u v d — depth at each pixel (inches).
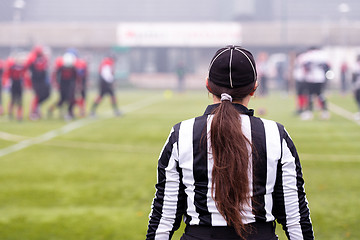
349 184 268.1
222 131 73.3
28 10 2760.8
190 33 1879.9
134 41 1902.1
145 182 275.0
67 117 620.1
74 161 341.7
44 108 814.5
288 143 77.5
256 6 2578.7
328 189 257.1
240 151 72.8
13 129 522.3
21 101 617.6
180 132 77.9
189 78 1886.1
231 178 72.2
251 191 74.7
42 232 190.7
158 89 1787.6
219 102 79.5
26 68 613.6
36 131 506.9
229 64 76.5
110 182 275.6
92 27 2009.1
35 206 227.6
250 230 75.1
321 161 337.1
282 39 1967.3
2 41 2062.0
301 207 77.4
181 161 77.0
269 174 75.2
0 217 210.2
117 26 1958.7
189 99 1106.1
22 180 281.6
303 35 1973.4
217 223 75.1
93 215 213.2
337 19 2736.2
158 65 1967.3
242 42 1951.3
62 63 612.7
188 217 77.8
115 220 205.8
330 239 180.9
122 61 1947.6
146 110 784.9
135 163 333.1
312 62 619.8
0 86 693.3
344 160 340.2
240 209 73.5
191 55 1953.7
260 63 1170.0
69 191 255.3
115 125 563.8
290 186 76.5
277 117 643.5
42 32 2043.6
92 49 1768.0
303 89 645.9
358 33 1882.4
